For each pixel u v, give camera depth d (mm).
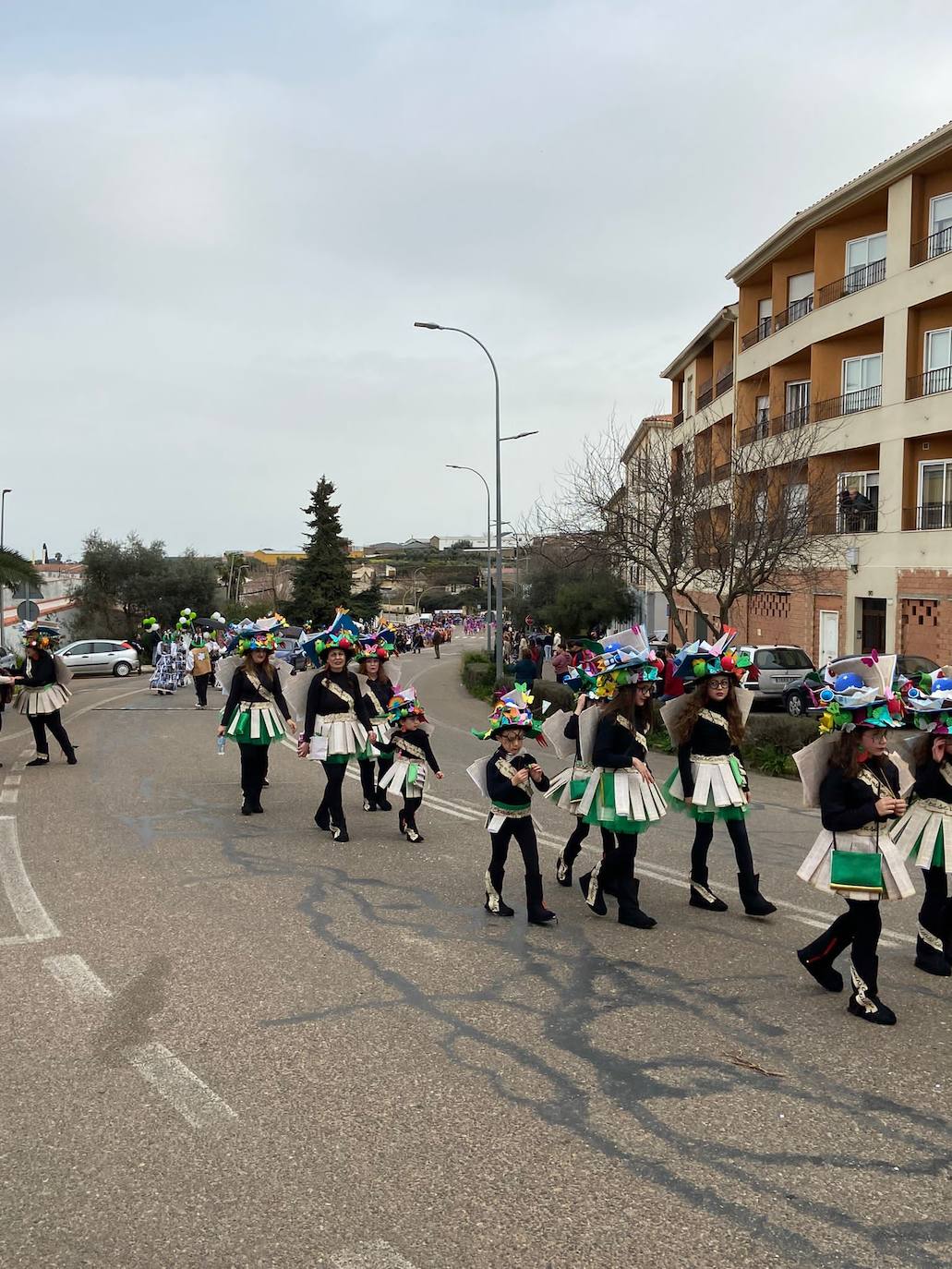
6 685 14516
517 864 9219
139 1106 4543
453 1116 4492
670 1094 4719
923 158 25438
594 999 5898
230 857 9227
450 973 6305
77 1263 3453
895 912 7852
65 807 11492
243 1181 3951
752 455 26250
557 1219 3721
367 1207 3785
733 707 7691
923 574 25984
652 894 8234
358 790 13156
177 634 31281
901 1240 3615
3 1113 4473
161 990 5934
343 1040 5281
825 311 29562
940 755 6484
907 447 26859
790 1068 5020
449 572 154250
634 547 24938
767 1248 3562
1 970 6242
